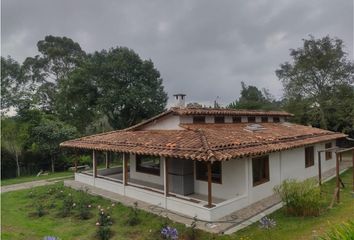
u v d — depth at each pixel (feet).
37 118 92.17
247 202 40.14
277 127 62.75
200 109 53.62
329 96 111.75
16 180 69.67
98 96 103.35
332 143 72.28
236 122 60.59
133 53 103.30
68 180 62.28
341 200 42.29
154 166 57.52
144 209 40.14
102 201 45.29
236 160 42.04
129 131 59.06
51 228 35.04
